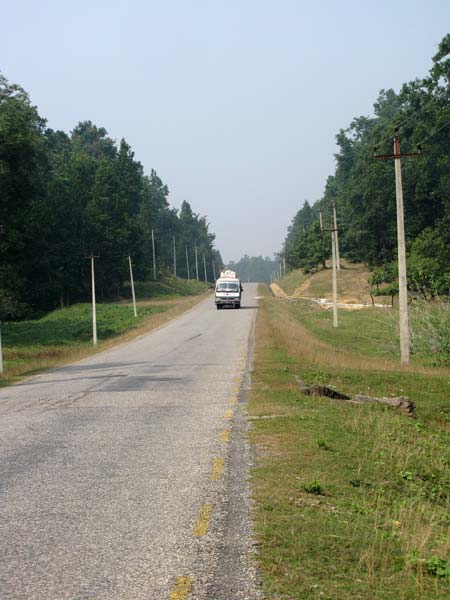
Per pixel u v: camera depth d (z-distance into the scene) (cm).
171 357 3180
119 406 1641
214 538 674
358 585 568
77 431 1302
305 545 653
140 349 3922
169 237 19550
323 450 1097
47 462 1034
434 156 7544
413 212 8400
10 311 7406
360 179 10519
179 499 814
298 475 930
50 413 1556
